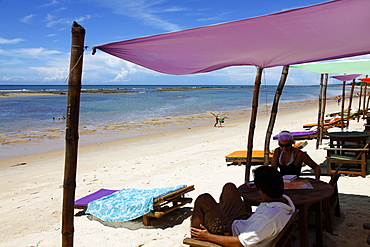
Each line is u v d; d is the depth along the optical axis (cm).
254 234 274
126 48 344
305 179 449
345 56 450
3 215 630
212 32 322
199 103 4806
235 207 351
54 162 1225
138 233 501
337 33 333
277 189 291
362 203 544
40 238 509
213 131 1920
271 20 295
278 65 504
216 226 299
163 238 477
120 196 596
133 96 6950
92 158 1256
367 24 305
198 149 1262
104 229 525
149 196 559
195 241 295
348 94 7906
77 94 278
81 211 621
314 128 1633
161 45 349
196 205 308
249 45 372
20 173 1059
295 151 496
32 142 1672
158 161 1086
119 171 979
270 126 684
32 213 630
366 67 830
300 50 402
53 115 2952
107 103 4628
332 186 425
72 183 285
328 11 275
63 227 287
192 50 383
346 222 470
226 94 8581
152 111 3441
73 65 275
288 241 314
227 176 816
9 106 3950
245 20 292
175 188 587
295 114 3053
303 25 310
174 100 5547
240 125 2189
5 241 505
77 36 274
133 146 1499
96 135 1877
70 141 279
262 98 6731
